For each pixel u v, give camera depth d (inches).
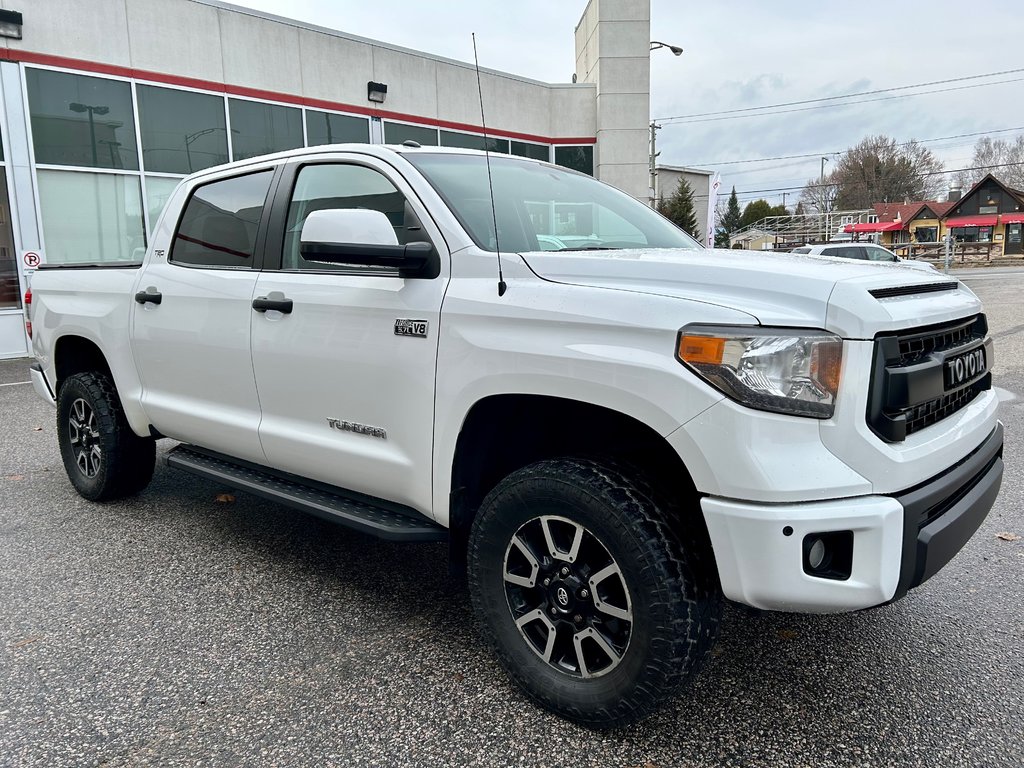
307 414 121.7
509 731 92.0
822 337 76.6
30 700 99.5
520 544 95.0
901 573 78.1
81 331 170.4
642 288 87.1
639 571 82.5
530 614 95.3
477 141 671.8
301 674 105.2
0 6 415.2
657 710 91.8
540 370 89.3
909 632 115.3
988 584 131.6
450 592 132.0
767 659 107.8
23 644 114.2
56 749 89.5
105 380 174.9
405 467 107.4
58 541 157.1
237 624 120.1
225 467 143.3
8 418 286.5
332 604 127.2
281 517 172.1
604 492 84.7
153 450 178.9
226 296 133.4
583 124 737.0
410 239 110.0
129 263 169.5
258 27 522.3
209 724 94.0
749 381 76.3
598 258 94.2
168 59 482.0
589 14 754.8
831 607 77.4
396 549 152.5
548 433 105.2
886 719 93.4
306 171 128.2
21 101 426.3
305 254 104.0
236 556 148.5
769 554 75.9
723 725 92.6
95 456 176.7
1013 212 2632.9
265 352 126.0
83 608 126.2
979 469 93.4
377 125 596.7
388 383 107.7
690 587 82.4
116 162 466.9
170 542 156.2
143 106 474.3
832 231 2165.4
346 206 120.8
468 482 104.3
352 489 119.4
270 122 535.5
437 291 102.7
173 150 490.9
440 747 89.2
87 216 459.8
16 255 434.6
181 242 149.8
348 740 90.7
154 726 93.7
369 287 110.9
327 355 115.6
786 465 75.6
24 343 447.8
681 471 92.5
